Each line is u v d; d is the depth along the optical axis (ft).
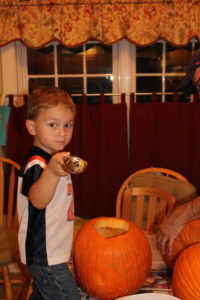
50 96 2.72
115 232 3.21
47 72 7.91
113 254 2.74
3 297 6.02
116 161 7.48
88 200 7.54
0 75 7.72
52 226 2.90
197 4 6.94
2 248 5.30
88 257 2.79
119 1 6.95
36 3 6.96
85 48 7.80
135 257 2.78
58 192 2.92
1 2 6.92
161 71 7.88
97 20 7.00
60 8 6.98
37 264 2.90
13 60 7.64
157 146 7.48
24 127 7.33
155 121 7.42
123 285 2.72
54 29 7.03
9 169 7.43
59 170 2.18
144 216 5.43
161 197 4.81
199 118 7.21
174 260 3.15
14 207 7.39
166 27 7.04
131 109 7.39
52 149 2.75
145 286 2.98
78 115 7.33
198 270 2.49
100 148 7.31
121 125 7.40
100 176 7.39
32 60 7.88
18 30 7.06
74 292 2.94
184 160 7.44
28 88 7.97
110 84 7.91
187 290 2.47
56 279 2.93
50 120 2.66
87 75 7.88
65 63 7.88
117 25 7.02
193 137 7.30
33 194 2.37
